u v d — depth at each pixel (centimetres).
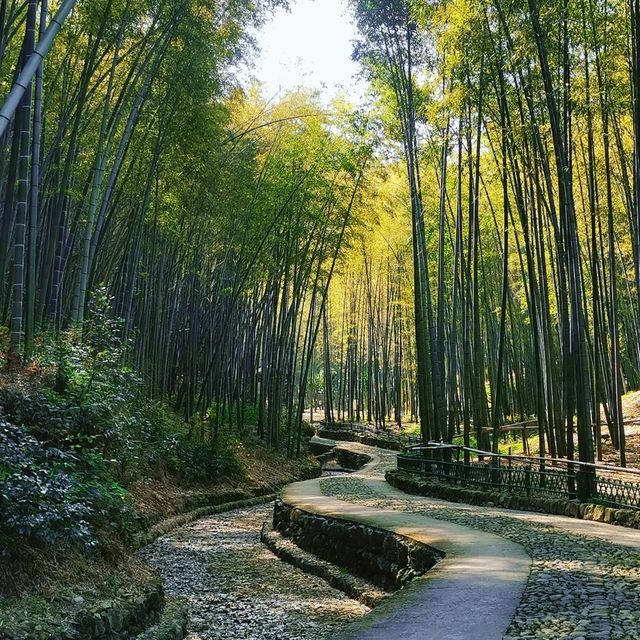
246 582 721
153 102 1085
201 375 1755
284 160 1562
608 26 888
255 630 546
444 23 994
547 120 976
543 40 855
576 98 890
